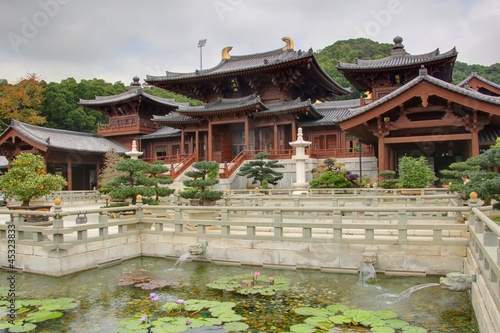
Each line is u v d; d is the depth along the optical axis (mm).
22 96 66562
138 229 18219
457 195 18625
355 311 10328
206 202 22297
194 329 9453
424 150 36938
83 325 10047
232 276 14109
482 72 78438
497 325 7297
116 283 13680
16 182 17922
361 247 14352
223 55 59062
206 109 48188
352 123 31484
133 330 9227
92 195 42938
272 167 38625
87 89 79125
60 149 48312
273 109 47219
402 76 43625
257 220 20234
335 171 36531
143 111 63531
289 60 46344
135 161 22625
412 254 13797
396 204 21422
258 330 9492
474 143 29078
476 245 11570
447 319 10023
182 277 14281
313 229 18016
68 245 14578
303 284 13180
